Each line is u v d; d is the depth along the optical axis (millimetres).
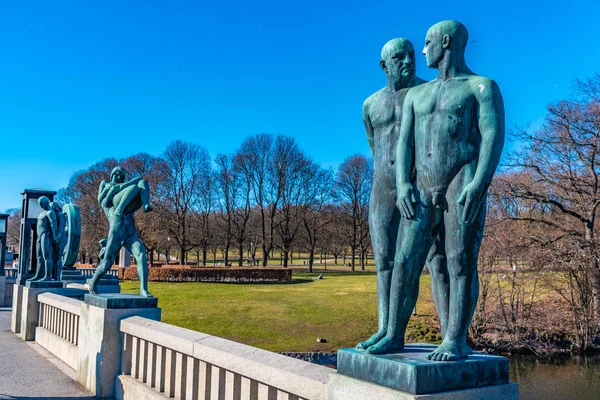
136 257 7562
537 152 21609
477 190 2859
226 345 4727
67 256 14734
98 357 6957
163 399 5559
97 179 51781
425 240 3129
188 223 52938
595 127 20797
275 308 24109
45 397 6902
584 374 16188
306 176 53812
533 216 21938
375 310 23344
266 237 56781
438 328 18781
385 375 2814
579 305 19906
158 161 51938
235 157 53875
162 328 5938
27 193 13555
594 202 20594
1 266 20344
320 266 65875
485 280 19953
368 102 3578
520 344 19047
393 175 3354
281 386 3764
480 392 2801
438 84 3088
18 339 11984
